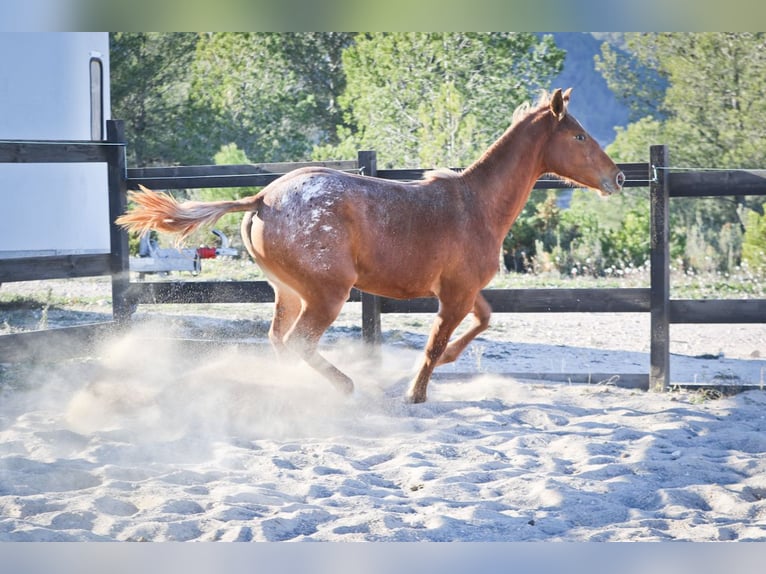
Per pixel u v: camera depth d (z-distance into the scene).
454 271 7.11
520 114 7.60
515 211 7.51
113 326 9.24
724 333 12.36
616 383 8.48
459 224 7.08
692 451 6.00
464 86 22.67
